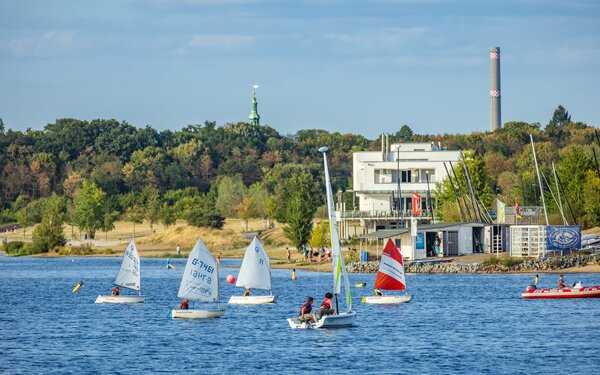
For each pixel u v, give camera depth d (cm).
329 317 16088
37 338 15662
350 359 13412
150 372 12675
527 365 12938
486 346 14400
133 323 17388
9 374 12581
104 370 12825
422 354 13762
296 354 13800
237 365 13088
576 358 13412
